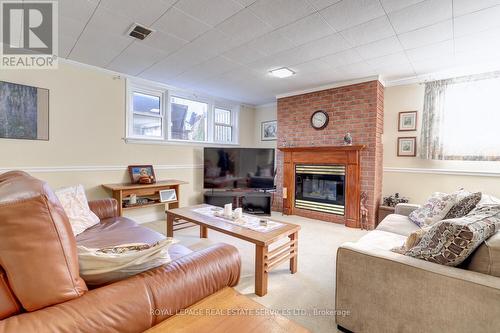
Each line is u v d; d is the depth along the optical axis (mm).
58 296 763
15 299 721
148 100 3967
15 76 2713
